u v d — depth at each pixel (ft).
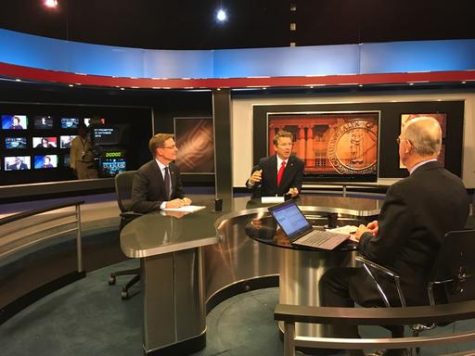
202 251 7.86
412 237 5.00
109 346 8.10
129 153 19.17
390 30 21.93
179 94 18.24
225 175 16.66
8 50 14.49
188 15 22.72
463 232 4.59
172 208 9.71
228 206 9.95
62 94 17.08
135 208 9.93
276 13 22.43
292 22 22.54
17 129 16.57
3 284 11.11
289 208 7.54
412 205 4.91
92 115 18.29
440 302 4.91
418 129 5.20
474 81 14.74
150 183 10.39
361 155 16.52
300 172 11.56
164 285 7.38
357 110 16.38
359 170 16.57
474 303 3.68
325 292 6.55
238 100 17.07
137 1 22.00
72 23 22.00
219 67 17.38
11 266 11.74
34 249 12.92
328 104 16.55
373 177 16.48
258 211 9.70
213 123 16.40
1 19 20.53
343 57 16.56
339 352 7.61
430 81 14.87
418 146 5.20
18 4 20.66
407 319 3.43
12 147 16.55
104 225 15.40
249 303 10.14
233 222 10.44
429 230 4.87
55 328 8.87
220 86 15.92
